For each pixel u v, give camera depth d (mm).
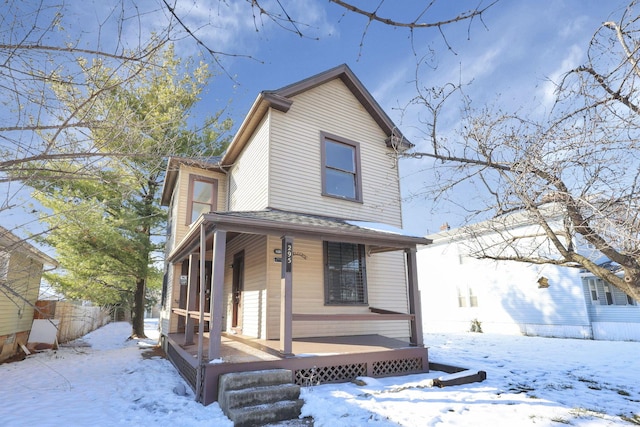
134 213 13820
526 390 6176
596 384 6691
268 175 8586
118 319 30484
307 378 6203
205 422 4637
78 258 13008
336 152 10031
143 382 7188
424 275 21750
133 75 2840
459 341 14172
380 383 6477
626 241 2896
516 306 17125
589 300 15281
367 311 9180
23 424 4836
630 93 3117
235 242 10320
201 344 5723
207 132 11836
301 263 8539
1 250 3084
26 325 12320
